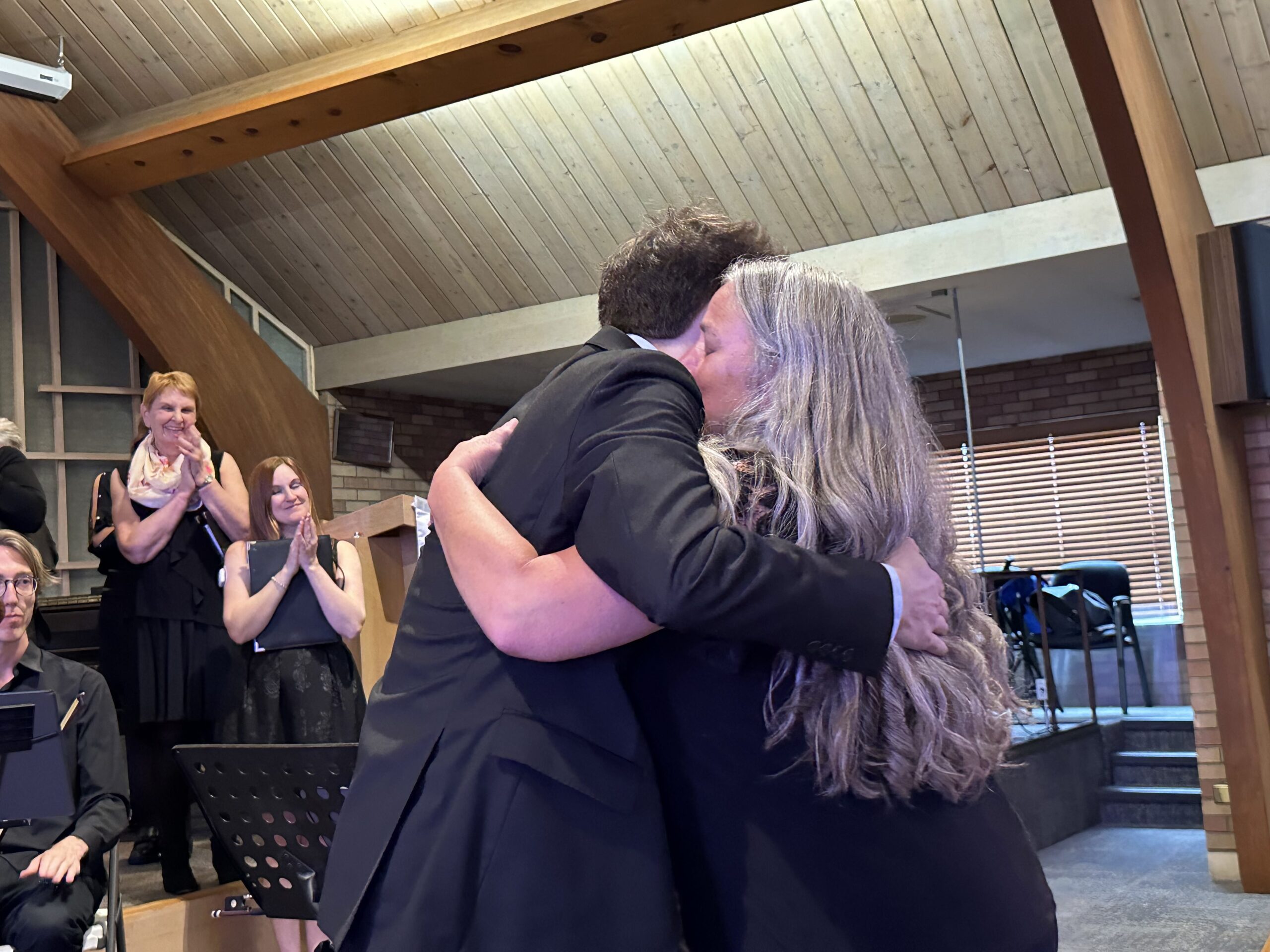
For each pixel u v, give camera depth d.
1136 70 4.06
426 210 6.42
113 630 3.37
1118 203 4.04
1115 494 7.44
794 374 0.99
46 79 5.39
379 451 7.59
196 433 3.40
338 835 0.98
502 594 0.90
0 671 2.74
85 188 5.75
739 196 5.90
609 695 0.93
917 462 1.00
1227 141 5.08
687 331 1.09
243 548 2.97
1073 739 5.73
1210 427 4.21
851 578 0.89
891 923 0.91
